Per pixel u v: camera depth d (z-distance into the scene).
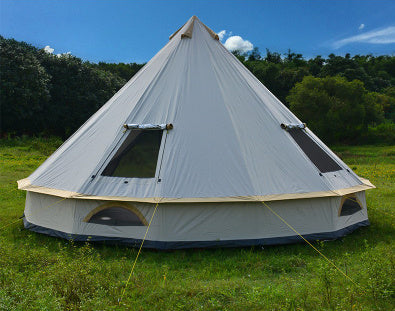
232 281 4.57
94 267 4.70
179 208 5.84
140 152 6.36
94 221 6.07
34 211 6.88
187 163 6.14
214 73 7.61
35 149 23.11
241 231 5.97
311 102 37.28
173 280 4.71
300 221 6.23
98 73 37.22
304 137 7.37
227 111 6.92
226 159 6.24
